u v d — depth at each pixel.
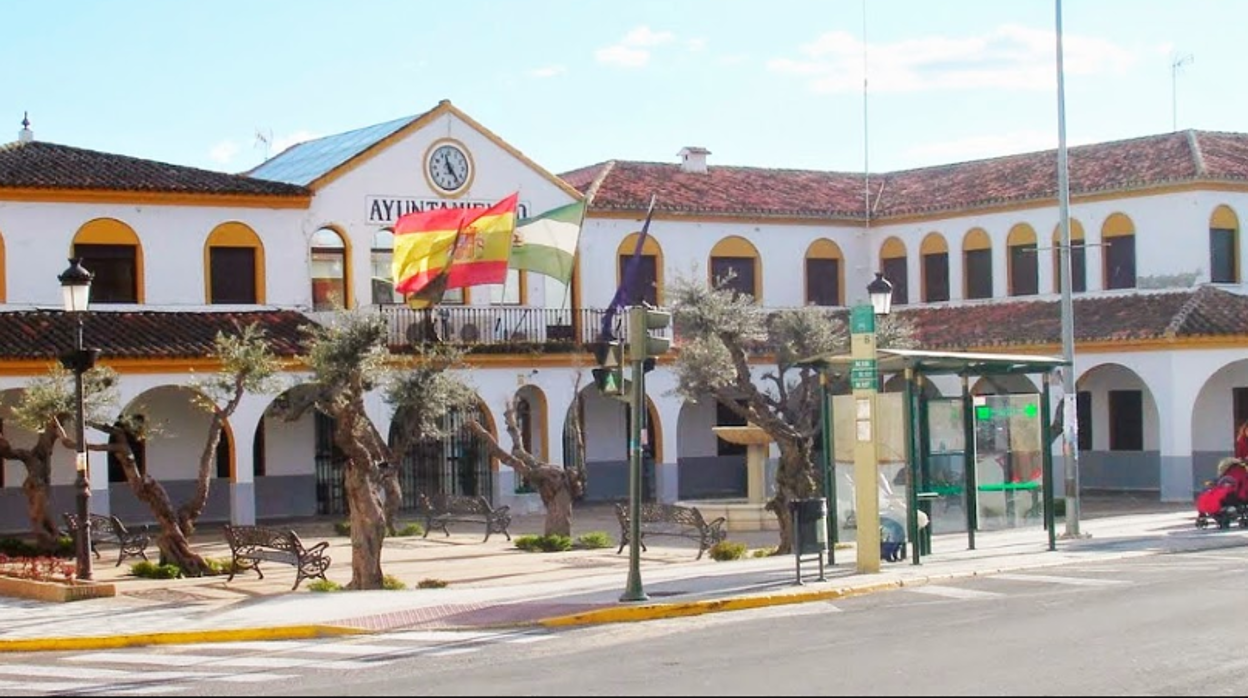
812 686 13.80
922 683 13.87
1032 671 14.45
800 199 48.03
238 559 26.77
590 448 44.62
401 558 29.78
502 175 42.56
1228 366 42.19
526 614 19.47
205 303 38.72
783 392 31.22
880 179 50.97
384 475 25.41
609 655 16.20
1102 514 35.72
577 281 43.88
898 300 47.81
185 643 19.00
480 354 40.38
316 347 25.16
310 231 40.06
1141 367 39.25
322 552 25.55
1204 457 42.28
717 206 45.88
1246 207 41.88
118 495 38.34
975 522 26.48
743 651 16.09
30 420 27.94
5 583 24.05
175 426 38.94
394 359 37.34
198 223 38.72
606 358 21.91
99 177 37.78
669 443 43.31
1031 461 27.34
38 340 34.81
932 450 26.72
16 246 36.66
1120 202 42.56
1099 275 42.88
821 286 47.75
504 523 34.09
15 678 16.59
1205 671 14.42
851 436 25.94
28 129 40.94
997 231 45.38
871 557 22.70
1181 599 19.36
